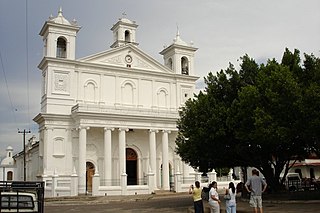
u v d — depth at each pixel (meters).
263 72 24.62
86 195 38.06
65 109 43.72
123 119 43.56
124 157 42.88
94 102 45.53
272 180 27.89
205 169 28.98
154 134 45.22
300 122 21.45
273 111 22.62
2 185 10.72
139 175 46.25
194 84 52.44
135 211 24.78
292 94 21.50
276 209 19.27
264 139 22.45
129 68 48.06
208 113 26.91
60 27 44.88
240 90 27.31
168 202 31.25
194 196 17.30
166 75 50.62
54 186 37.66
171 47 52.50
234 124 24.77
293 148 26.17
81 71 45.56
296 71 24.12
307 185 34.75
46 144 42.03
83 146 41.31
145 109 45.59
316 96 20.75
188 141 27.98
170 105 50.31
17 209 10.65
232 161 28.34
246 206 21.80
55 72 44.00
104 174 42.25
